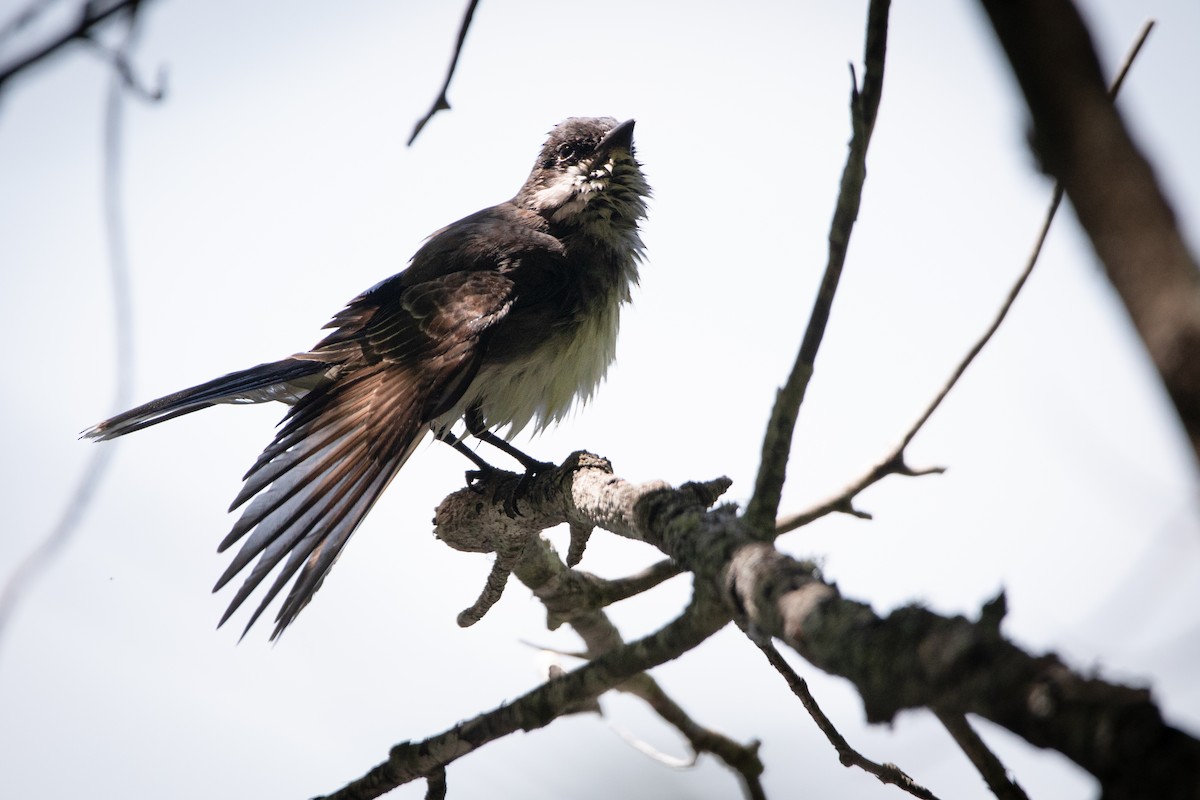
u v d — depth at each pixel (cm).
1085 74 218
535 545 818
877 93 467
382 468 923
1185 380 203
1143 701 274
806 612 388
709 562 469
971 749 532
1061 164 221
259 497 866
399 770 605
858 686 349
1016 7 220
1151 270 209
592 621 896
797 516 835
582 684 536
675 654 503
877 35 465
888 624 350
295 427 954
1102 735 273
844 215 468
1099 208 215
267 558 822
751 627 436
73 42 347
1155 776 262
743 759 882
